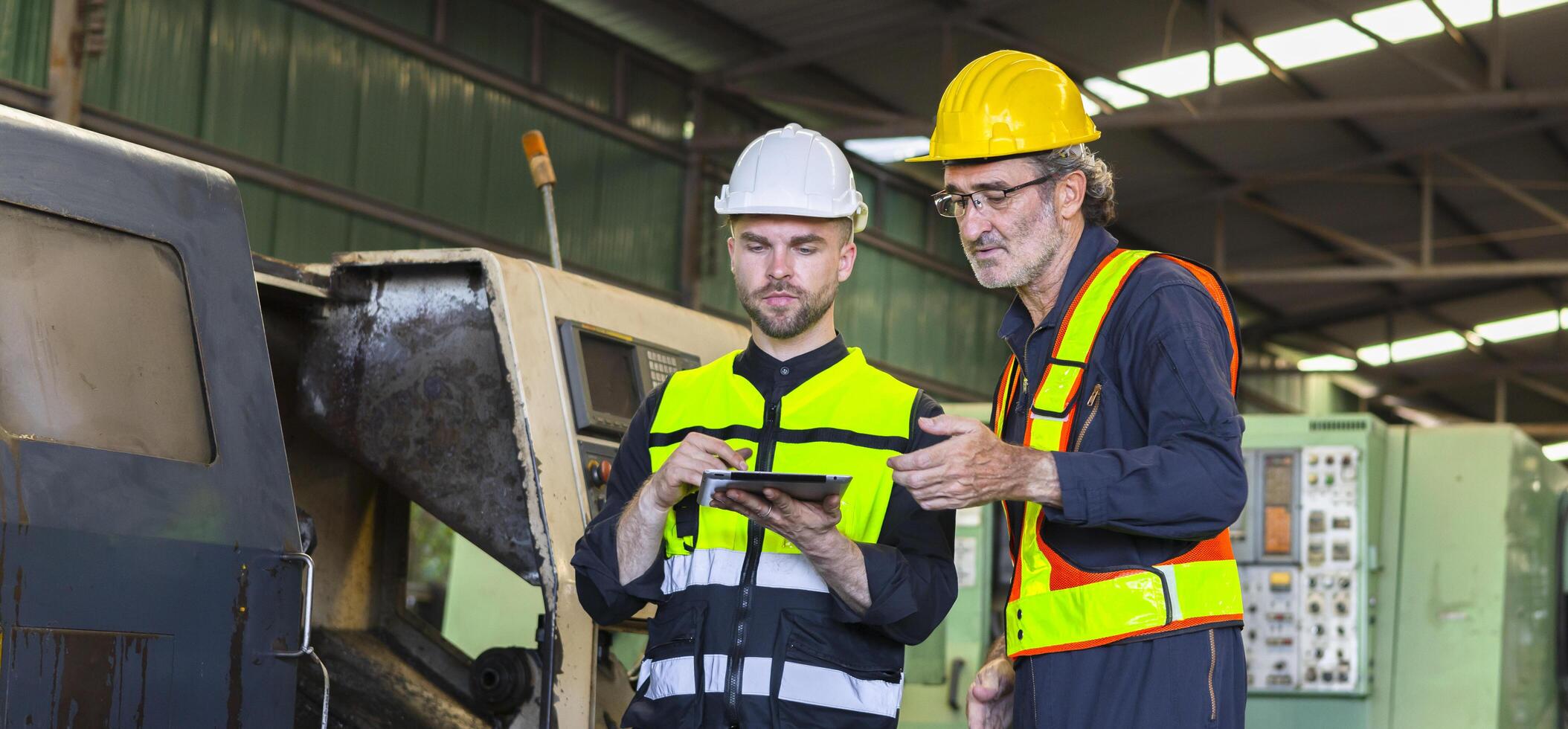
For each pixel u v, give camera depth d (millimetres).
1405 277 12531
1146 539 1763
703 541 1935
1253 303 16344
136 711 1690
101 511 1696
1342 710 4844
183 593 1778
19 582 1576
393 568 3025
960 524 5195
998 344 13953
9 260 1709
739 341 3189
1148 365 1748
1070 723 1748
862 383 2008
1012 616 1853
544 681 2342
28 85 6965
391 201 8781
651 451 2039
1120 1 10336
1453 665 4824
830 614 1890
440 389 2537
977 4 10461
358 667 2830
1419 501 4980
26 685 1562
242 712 1842
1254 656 4938
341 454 2951
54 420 1698
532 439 2438
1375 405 19172
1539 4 10203
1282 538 4957
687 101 11133
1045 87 1892
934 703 5055
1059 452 1736
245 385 1980
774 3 10391
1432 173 13094
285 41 8227
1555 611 5465
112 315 1815
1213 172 13039
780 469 1934
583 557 1965
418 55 8992
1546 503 5441
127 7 7406
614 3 9969
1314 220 14172
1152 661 1722
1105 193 1926
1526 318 16500
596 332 2664
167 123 7609
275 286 2561
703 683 1867
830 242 1986
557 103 9914
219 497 1874
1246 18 10648
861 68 11516
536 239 9727
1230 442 1673
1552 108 11797
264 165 8070
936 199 1947
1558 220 12641
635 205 10531
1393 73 11398
